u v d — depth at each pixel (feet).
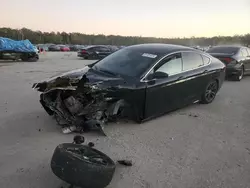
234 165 13.32
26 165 12.29
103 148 14.39
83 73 18.15
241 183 11.71
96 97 15.90
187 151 14.61
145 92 17.62
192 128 18.24
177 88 20.18
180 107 21.50
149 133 16.87
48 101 16.05
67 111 16.05
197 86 22.52
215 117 21.02
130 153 14.01
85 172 9.58
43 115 19.17
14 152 13.47
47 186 10.76
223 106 24.50
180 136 16.70
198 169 12.73
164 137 16.38
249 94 30.73
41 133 15.94
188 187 11.21
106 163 10.60
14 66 58.85
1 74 42.96
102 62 20.45
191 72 21.57
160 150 14.56
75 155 9.93
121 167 12.55
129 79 17.39
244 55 42.11
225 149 15.15
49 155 13.29
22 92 27.58
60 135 15.76
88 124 16.01
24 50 76.13
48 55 119.85
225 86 35.83
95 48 95.71
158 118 19.86
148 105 18.11
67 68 55.98
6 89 29.19
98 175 9.80
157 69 18.71
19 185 10.77
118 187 10.96
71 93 16.03
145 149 14.57
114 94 16.51
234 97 28.76
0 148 13.85
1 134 15.65
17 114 19.38
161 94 18.85
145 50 20.49
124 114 17.38
